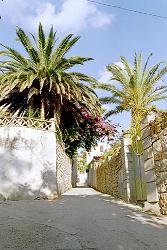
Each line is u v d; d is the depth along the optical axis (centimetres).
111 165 1555
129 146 1184
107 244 501
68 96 1502
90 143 2222
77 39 1578
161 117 820
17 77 1420
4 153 1200
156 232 588
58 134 1421
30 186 1175
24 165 1198
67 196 1372
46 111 1658
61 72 1552
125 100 1792
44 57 1555
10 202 1036
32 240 529
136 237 547
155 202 837
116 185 1386
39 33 1532
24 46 1596
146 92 1734
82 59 1599
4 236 553
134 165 1146
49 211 855
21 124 1277
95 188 2462
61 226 650
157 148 844
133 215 794
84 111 1894
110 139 2141
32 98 1619
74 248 478
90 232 591
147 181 898
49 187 1198
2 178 1162
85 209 901
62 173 1577
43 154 1242
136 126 1295
